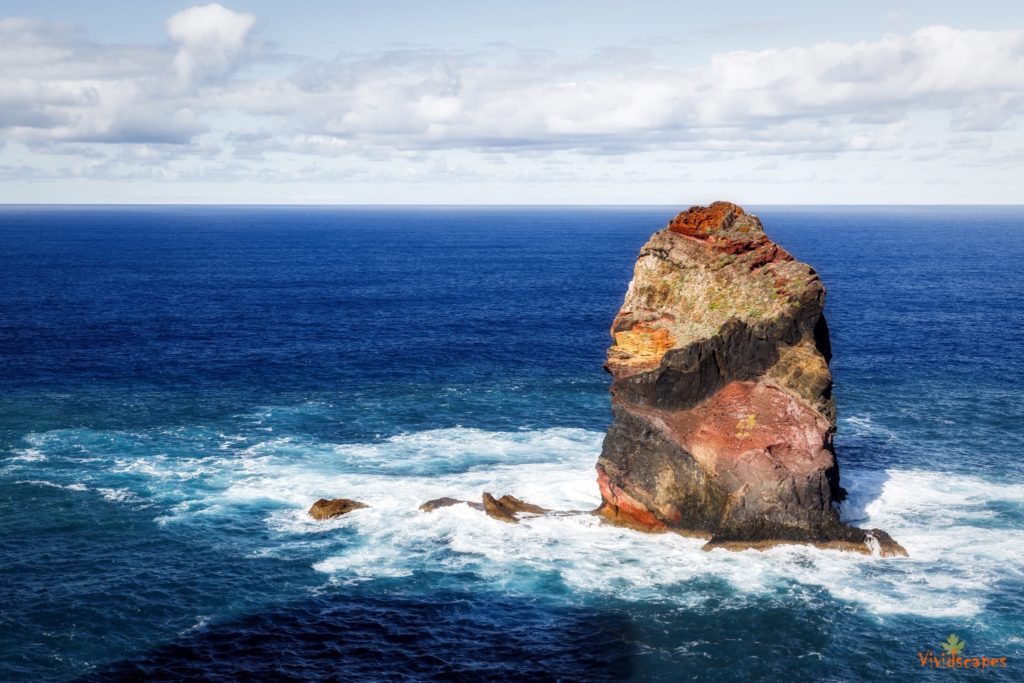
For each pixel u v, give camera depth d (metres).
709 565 46.22
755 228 53.03
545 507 54.06
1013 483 58.28
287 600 42.91
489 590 43.91
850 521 51.84
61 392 81.56
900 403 79.44
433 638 39.84
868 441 67.62
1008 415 75.38
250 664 37.62
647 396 51.94
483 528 50.47
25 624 40.12
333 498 54.94
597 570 45.81
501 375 91.00
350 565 46.38
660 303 53.03
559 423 73.12
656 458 50.91
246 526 51.06
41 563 46.19
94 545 48.44
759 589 43.75
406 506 53.75
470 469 60.97
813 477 48.41
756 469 48.94
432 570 45.88
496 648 39.06
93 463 61.56
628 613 41.69
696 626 40.53
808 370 49.84
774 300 50.69
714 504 49.72
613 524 51.12
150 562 46.47
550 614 41.75
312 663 37.84
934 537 49.47
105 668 36.97
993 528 50.78
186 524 51.28
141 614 41.31
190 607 42.06
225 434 69.06
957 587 43.84
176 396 80.75
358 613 41.78
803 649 38.62
